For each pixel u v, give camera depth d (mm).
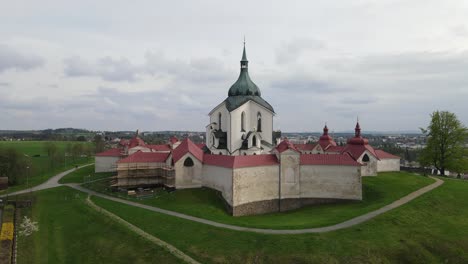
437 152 106438
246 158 73312
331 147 104375
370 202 72438
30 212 68000
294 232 53094
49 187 91188
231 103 96125
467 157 102938
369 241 50031
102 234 55094
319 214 67000
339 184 76625
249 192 72188
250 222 62156
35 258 49750
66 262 49094
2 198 78250
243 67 101500
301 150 114938
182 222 57781
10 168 104438
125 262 46906
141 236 51875
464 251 50469
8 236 54562
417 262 47156
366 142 92625
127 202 71438
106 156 113188
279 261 45469
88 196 77625
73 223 61344
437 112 105938
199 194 75938
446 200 70688
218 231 53594
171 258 45562
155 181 84750
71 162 157250
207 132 104562
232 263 45188
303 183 78375
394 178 88312
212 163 77938
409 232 54156
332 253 46594
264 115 99750
